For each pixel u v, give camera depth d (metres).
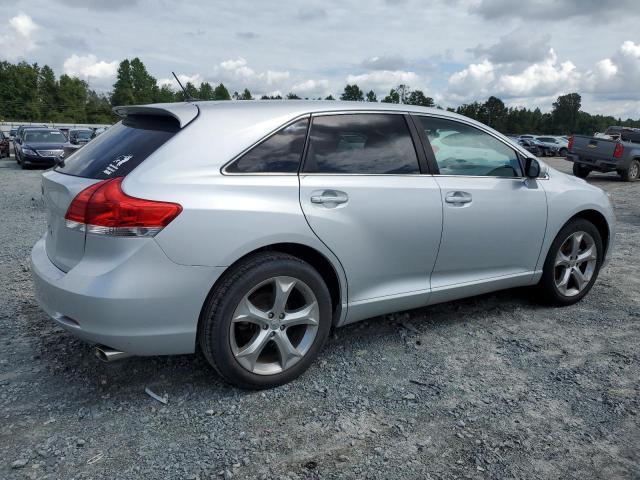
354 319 3.29
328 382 3.06
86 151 3.07
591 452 2.46
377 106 3.41
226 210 2.65
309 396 2.90
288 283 2.87
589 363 3.36
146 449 2.42
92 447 2.42
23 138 19.34
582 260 4.35
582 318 4.13
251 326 2.90
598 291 4.81
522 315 4.16
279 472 2.28
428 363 3.32
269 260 2.80
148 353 2.64
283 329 2.92
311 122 3.08
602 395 2.97
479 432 2.60
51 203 2.91
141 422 2.63
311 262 3.14
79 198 2.59
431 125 3.60
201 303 2.66
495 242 3.78
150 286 2.52
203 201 2.61
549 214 4.04
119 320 2.50
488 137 3.88
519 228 3.89
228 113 2.91
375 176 3.22
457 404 2.85
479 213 3.64
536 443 2.52
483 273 3.84
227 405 2.79
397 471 2.30
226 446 2.45
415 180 3.38
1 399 2.80
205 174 2.69
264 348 2.99
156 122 2.98
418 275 3.50
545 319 4.09
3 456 2.34
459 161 3.67
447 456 2.41
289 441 2.50
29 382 2.98
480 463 2.37
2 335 3.60
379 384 3.04
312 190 2.94
